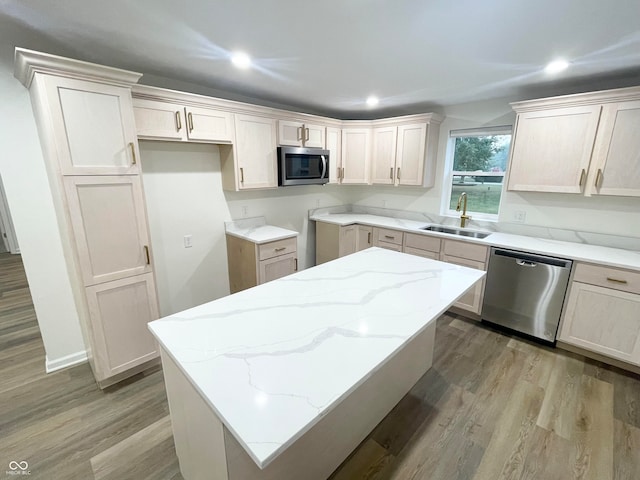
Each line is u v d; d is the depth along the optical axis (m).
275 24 1.56
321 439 1.40
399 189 4.04
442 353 2.56
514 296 2.73
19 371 2.30
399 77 2.43
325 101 3.29
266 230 3.27
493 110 3.14
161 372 2.31
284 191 3.75
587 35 1.65
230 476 1.00
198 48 1.89
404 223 3.71
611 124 2.27
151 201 2.66
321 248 4.04
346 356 1.06
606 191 2.36
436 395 2.08
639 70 2.21
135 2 1.36
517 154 2.74
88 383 2.18
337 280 1.78
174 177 2.77
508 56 1.98
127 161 1.95
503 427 1.82
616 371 2.32
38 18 1.53
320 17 1.48
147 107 2.21
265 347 1.11
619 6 1.35
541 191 2.65
